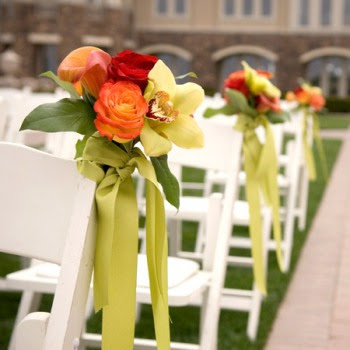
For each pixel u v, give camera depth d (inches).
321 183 517.7
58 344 77.9
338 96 1975.9
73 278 79.0
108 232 80.4
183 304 125.1
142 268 138.7
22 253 81.5
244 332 207.0
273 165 171.8
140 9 1966.0
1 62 1371.8
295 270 281.6
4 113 184.4
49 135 215.2
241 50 1957.4
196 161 160.1
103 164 83.7
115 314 83.3
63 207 80.7
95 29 1764.3
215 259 141.3
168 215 198.1
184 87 88.4
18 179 81.4
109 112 79.6
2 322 205.8
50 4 1743.4
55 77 84.6
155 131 86.2
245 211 222.1
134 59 85.7
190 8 1958.7
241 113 166.6
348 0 1923.0
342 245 324.8
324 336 205.5
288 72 1956.2
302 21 1945.1
